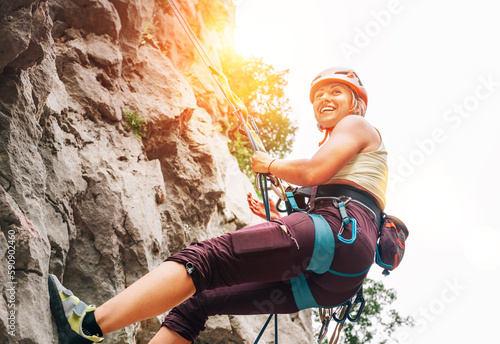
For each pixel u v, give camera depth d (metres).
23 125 3.37
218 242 2.50
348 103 3.05
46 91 3.73
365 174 2.77
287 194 2.89
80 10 5.03
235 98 3.40
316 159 2.68
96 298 4.18
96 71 5.04
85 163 4.41
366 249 2.63
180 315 2.80
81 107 4.74
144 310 2.33
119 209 4.45
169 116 5.46
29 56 3.31
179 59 7.14
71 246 4.17
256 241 2.48
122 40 5.49
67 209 4.03
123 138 5.06
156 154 5.52
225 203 6.66
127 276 4.47
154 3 6.64
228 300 2.82
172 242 5.43
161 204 5.43
